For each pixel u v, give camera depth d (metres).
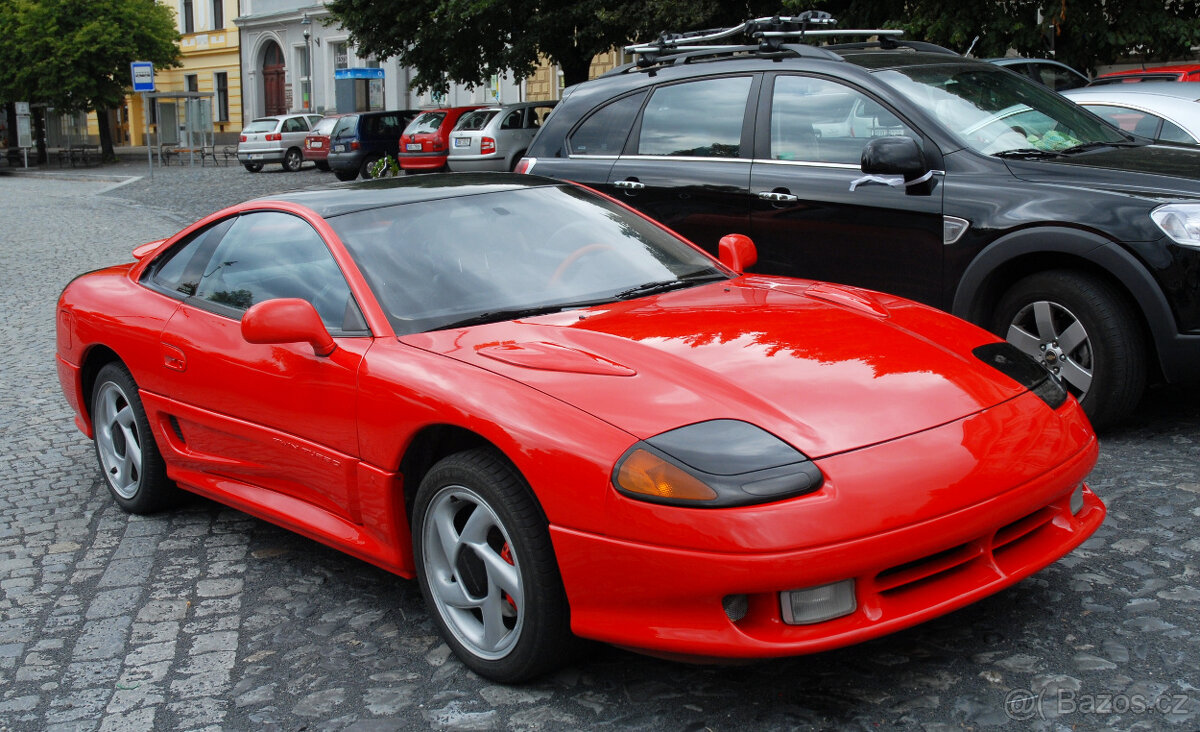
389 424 3.23
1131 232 4.62
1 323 9.84
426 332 3.41
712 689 2.93
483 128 22.88
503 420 2.89
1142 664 2.93
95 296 4.83
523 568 2.87
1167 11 13.16
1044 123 5.65
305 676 3.21
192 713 3.04
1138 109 8.09
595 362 3.03
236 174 32.84
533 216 4.05
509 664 2.97
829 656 3.06
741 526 2.52
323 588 3.86
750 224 5.89
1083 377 4.88
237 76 51.75
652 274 3.88
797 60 5.95
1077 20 12.91
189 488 4.41
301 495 3.82
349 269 3.65
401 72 41.41
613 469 2.68
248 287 4.04
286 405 3.66
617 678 3.03
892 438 2.73
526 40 21.33
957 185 5.18
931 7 13.17
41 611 3.82
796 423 2.73
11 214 21.45
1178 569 3.52
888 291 5.45
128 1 43.81
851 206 5.49
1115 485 4.35
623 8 19.02
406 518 3.35
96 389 4.86
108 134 45.81
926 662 3.00
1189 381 4.67
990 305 5.23
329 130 30.80
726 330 3.25
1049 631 3.14
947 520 2.65
